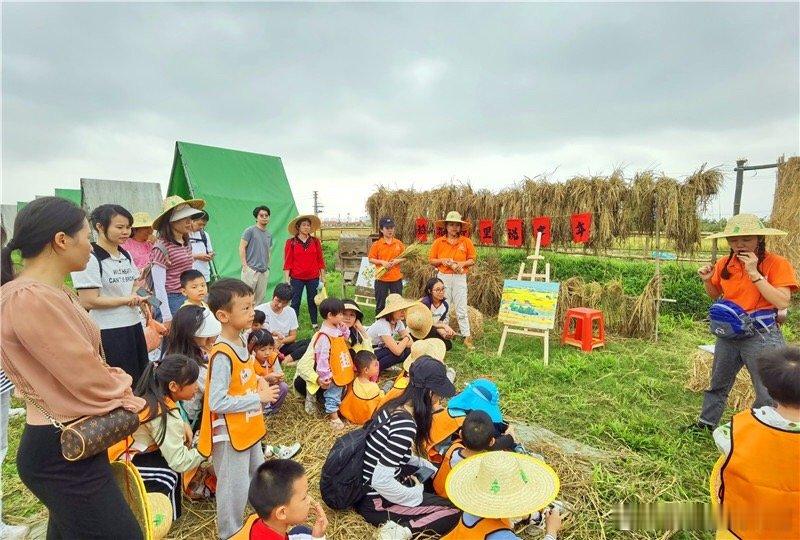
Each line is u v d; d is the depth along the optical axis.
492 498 2.35
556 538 2.92
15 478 3.65
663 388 5.31
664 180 7.40
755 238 3.62
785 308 3.58
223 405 2.74
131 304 3.89
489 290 9.40
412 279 10.52
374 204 12.19
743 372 4.88
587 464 3.75
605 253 8.41
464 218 10.16
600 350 6.85
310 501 2.28
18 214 1.87
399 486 2.93
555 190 8.45
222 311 2.80
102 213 3.81
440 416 3.49
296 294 7.61
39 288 1.79
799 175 7.96
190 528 3.09
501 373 5.97
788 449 1.96
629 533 3.00
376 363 4.49
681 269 9.65
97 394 1.88
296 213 10.55
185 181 9.50
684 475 3.54
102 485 1.96
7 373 1.81
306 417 4.69
